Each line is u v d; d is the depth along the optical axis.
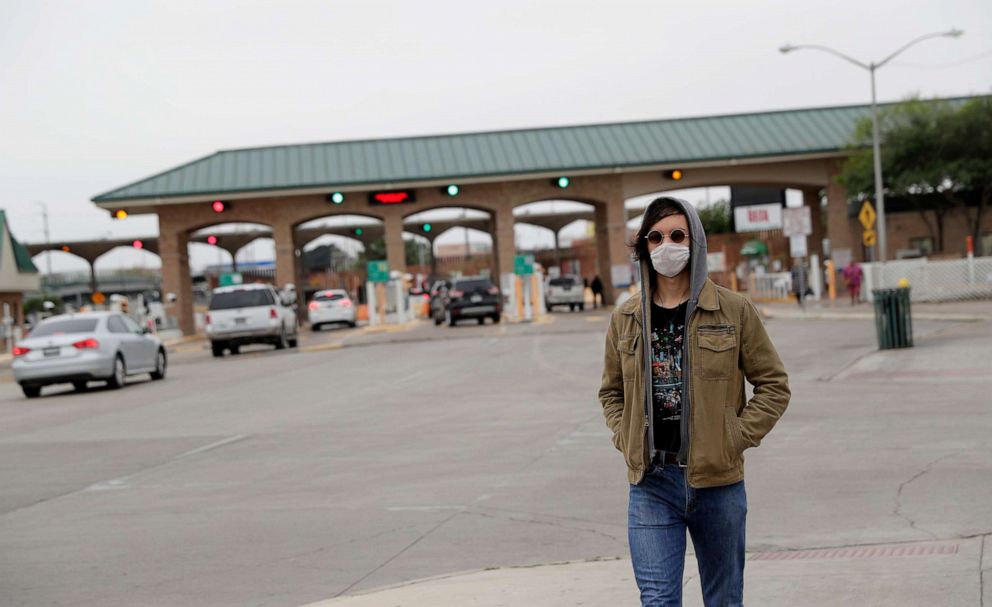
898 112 55.22
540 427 14.78
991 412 13.75
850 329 29.78
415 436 14.62
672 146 58.81
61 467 13.51
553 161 58.22
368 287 49.62
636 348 4.40
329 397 20.58
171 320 56.78
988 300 38.31
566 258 92.19
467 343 34.41
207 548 8.69
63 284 123.44
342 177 57.81
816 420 13.96
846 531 8.17
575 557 7.95
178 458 13.74
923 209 58.28
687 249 4.31
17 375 25.02
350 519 9.54
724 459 4.28
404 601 6.78
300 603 7.04
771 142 58.59
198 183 57.50
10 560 8.58
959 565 6.86
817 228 65.25
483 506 9.84
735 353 4.34
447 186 58.34
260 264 119.25
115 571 8.05
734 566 4.44
